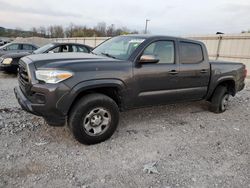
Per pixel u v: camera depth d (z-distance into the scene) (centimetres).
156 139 386
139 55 381
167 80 420
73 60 337
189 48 464
